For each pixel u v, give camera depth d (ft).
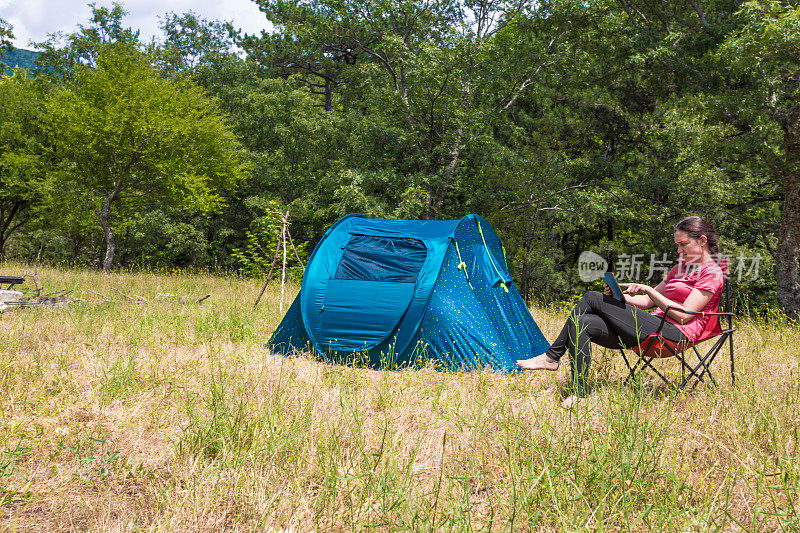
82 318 21.18
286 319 18.90
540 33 59.00
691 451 9.59
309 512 7.86
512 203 56.85
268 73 101.40
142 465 9.22
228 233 89.35
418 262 17.87
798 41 31.71
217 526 7.48
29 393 12.34
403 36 63.26
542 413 11.37
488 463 9.50
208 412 11.42
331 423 11.01
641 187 52.60
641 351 12.53
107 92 53.31
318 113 86.69
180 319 21.22
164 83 57.52
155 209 87.71
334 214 74.69
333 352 17.28
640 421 10.31
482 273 18.78
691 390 12.64
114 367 13.71
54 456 9.50
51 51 82.12
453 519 7.23
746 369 14.80
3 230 89.56
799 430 10.06
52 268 48.44
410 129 58.65
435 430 11.22
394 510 7.70
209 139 57.31
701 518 7.32
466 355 16.48
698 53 44.60
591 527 7.34
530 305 38.55
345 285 17.94
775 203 53.31
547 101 65.92
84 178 57.00
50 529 7.37
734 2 43.27
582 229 67.15
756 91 38.47
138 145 54.03
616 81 58.13
